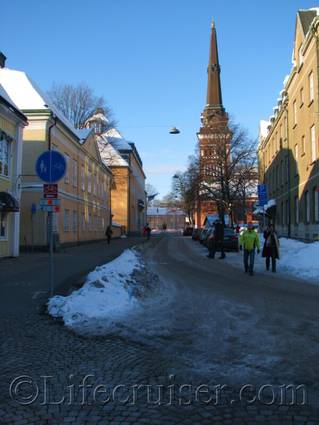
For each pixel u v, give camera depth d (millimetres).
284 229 35438
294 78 30922
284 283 13438
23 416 4344
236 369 5633
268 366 5730
